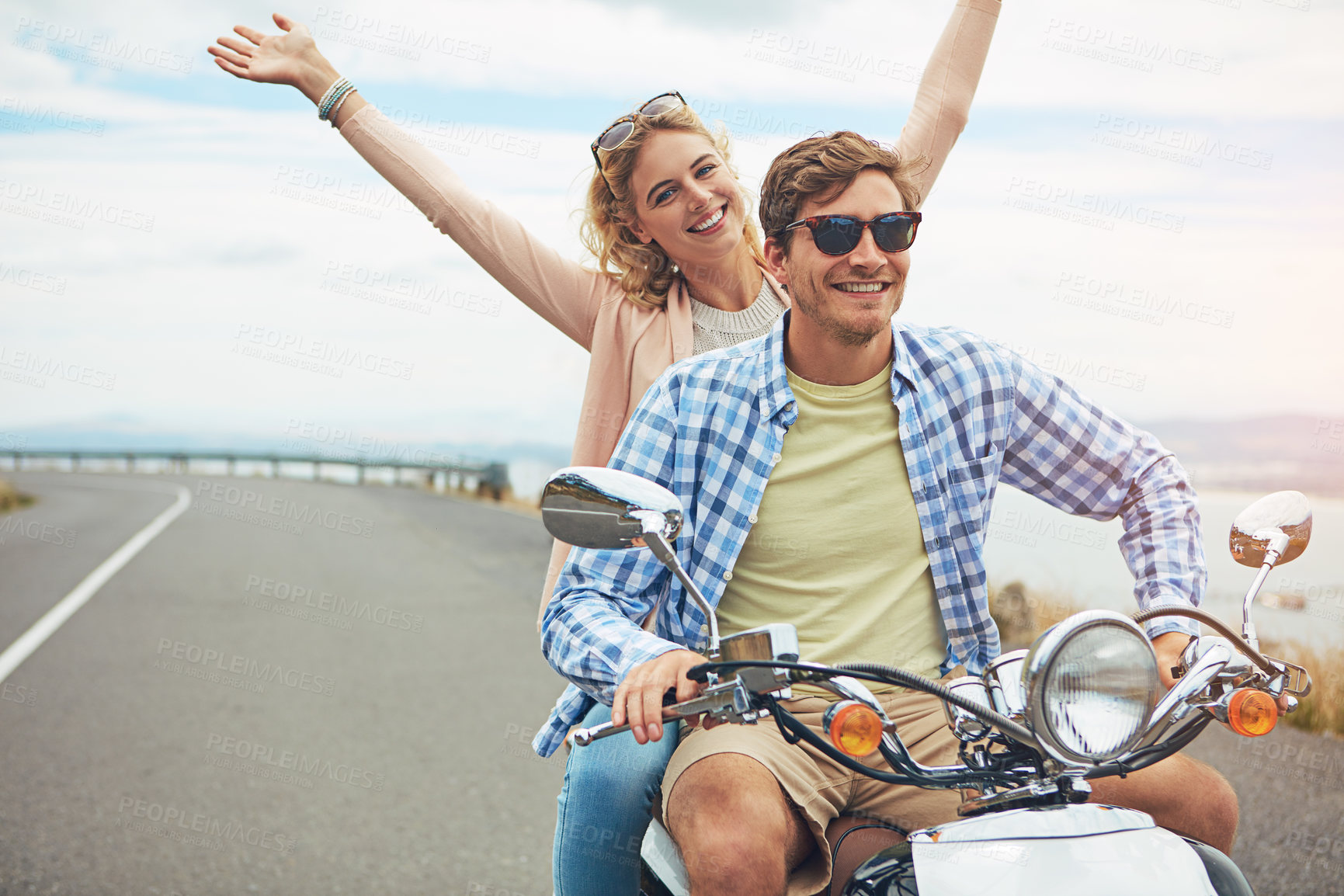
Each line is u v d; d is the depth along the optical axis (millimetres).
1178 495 2148
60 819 4348
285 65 3264
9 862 3916
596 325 2949
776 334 2141
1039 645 1429
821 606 2074
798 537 2074
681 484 2137
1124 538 2199
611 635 1855
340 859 3977
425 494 29312
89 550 14805
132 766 5039
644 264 2938
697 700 1594
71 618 8977
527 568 11914
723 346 2910
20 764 5039
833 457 2084
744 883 1697
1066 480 2227
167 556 13766
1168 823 1854
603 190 2955
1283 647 5523
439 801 4578
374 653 7434
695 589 1640
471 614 8961
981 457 2123
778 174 2023
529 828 4289
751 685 1552
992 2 3277
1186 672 1801
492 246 3061
